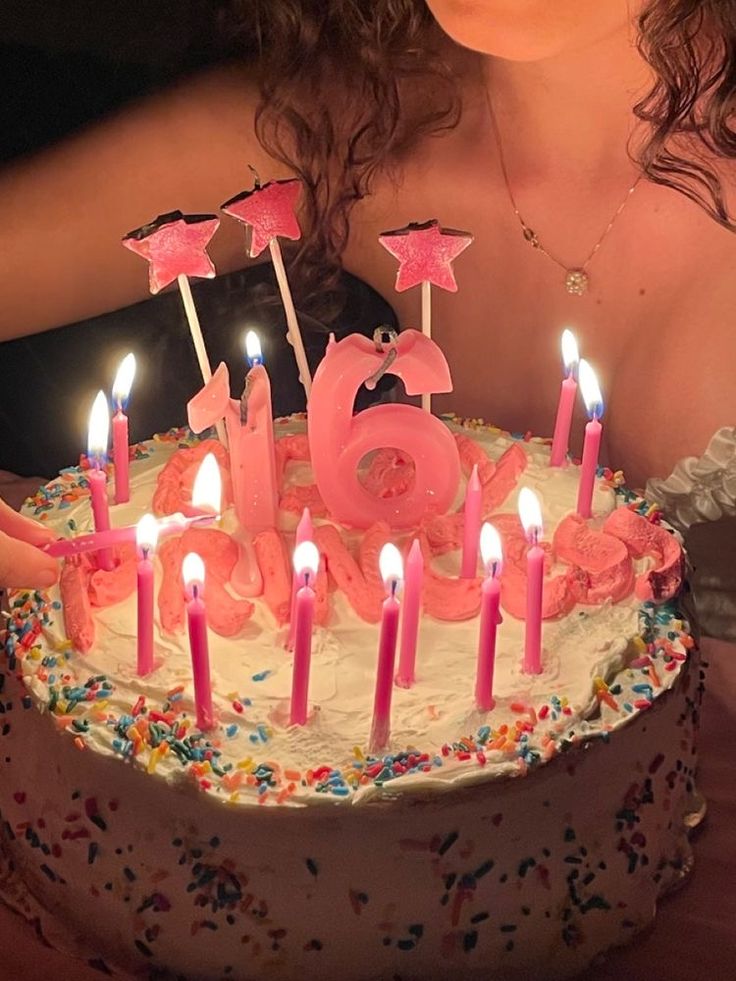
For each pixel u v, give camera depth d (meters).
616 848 0.41
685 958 0.43
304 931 0.39
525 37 0.51
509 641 0.44
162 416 0.82
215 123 0.70
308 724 0.40
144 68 0.73
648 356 0.65
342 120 0.67
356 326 0.76
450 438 0.49
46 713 0.41
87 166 0.70
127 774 0.39
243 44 0.71
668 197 0.64
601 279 0.66
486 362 0.70
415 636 0.41
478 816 0.38
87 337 0.80
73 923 0.43
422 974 0.40
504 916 0.40
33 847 0.43
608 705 0.41
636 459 0.67
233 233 0.72
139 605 0.41
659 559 0.47
